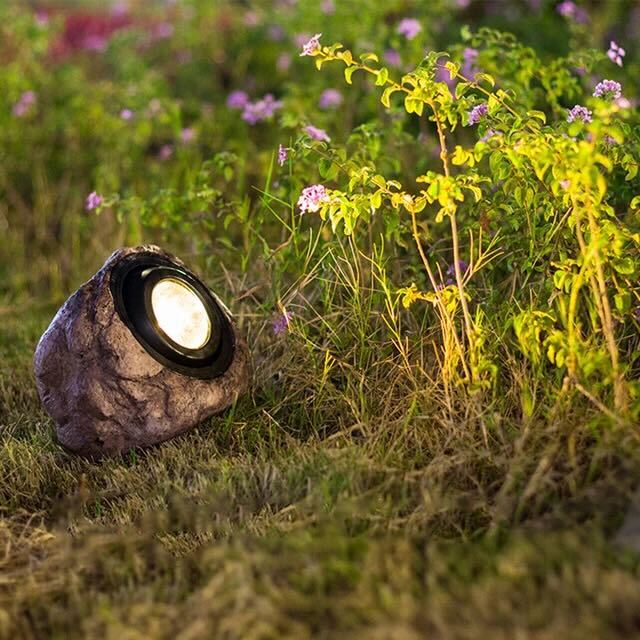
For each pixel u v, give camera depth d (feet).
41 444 17.31
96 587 12.89
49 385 16.49
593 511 12.76
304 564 12.25
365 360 17.21
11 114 29.12
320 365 17.70
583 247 14.30
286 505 14.48
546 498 13.33
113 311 16.02
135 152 27.86
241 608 11.41
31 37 31.42
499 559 11.80
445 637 10.58
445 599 11.12
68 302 16.38
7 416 18.84
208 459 16.08
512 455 14.19
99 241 25.61
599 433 13.93
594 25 30.45
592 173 13.38
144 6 46.34
